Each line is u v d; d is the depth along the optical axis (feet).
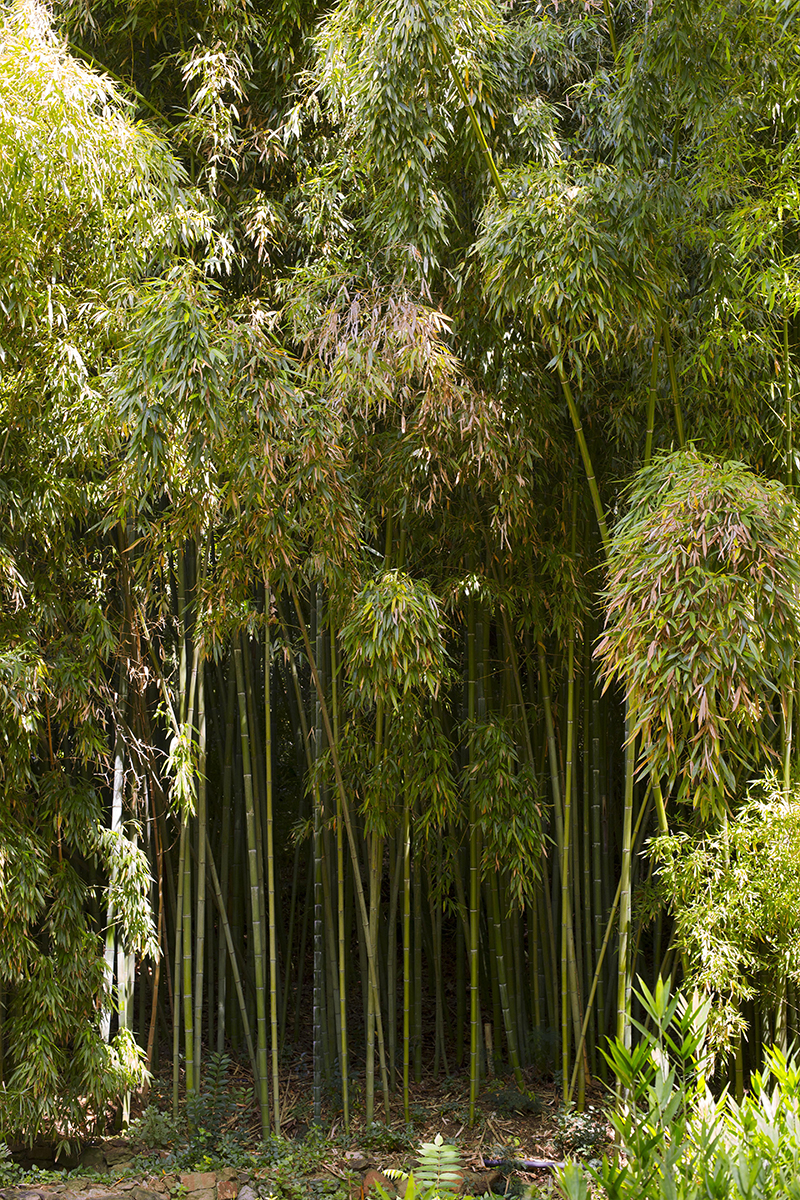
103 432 12.07
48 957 12.66
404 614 11.02
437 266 11.82
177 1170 12.48
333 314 11.20
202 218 12.51
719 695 9.15
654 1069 6.80
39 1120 12.21
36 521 12.66
